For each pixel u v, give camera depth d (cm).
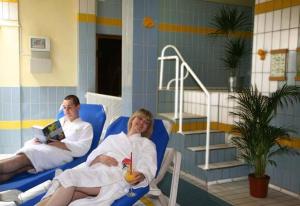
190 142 416
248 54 671
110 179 212
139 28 358
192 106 494
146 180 214
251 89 369
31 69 498
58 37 521
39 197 224
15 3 480
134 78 362
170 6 596
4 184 248
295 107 340
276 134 322
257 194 337
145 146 235
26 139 509
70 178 204
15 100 494
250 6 668
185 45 616
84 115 332
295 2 339
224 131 441
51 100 523
